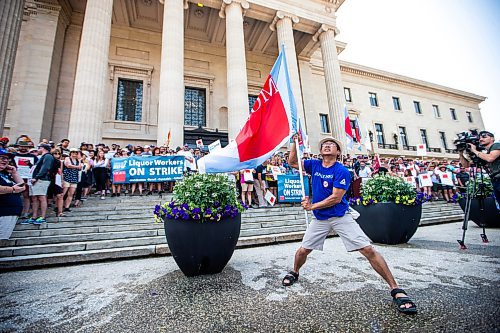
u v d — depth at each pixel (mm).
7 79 5395
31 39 14094
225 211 3307
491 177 3771
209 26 19000
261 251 4809
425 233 6293
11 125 12891
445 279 2852
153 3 16656
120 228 5434
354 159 12320
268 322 2012
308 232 2875
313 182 2947
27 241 4555
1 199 3912
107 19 12586
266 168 9336
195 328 1952
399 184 5059
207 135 17750
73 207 6367
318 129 21422
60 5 15094
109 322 2080
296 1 17891
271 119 3785
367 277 3059
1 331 1951
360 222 5352
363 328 1863
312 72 23969
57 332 1934
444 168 11266
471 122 34469
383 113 28031
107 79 16500
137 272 3545
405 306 2078
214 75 19766
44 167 5281
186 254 3170
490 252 4047
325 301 2381
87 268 3824
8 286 3014
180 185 3539
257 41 20797
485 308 2074
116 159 7879
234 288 2807
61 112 14828
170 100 12164
